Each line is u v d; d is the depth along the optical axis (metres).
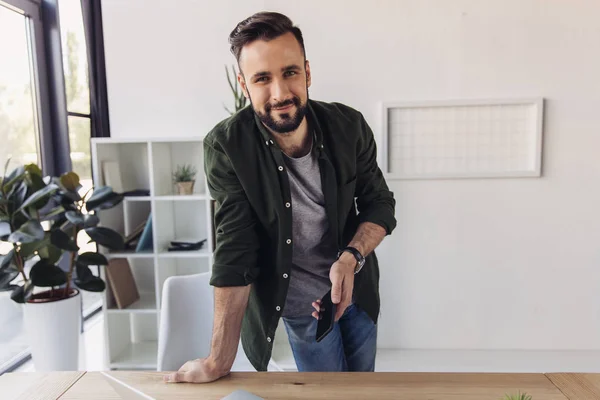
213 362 1.11
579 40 2.61
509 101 2.65
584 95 2.64
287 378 1.09
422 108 2.72
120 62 2.81
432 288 2.84
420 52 2.69
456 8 2.65
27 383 1.09
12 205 2.11
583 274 2.76
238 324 1.20
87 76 3.17
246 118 1.31
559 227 2.74
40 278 2.16
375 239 1.35
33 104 2.72
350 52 2.71
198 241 2.69
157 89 2.81
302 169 1.35
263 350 1.43
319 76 2.74
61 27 2.85
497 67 2.66
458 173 2.73
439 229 2.79
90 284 2.35
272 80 1.10
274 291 1.38
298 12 2.71
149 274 2.93
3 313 2.57
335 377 1.09
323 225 1.41
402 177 2.75
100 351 2.89
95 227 2.31
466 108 2.70
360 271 1.44
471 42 2.66
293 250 1.42
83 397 1.03
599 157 2.68
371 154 1.50
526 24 2.62
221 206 1.30
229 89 2.78
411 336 2.88
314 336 1.45
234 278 1.21
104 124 3.20
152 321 2.91
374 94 2.73
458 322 2.85
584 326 2.79
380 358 2.75
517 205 2.74
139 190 2.79
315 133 1.33
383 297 2.86
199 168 2.82
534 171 2.69
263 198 1.30
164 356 1.45
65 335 2.29
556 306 2.79
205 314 1.56
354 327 1.51
